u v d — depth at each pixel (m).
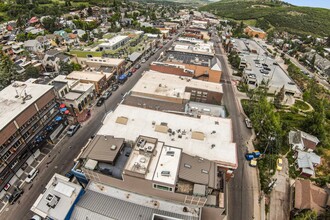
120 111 59.78
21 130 54.12
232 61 137.75
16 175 52.34
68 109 76.69
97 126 73.62
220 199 39.38
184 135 52.31
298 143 64.94
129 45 135.62
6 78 89.94
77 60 117.62
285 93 102.25
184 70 94.38
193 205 39.31
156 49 160.88
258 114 75.50
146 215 38.69
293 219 44.78
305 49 183.12
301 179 54.19
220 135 53.00
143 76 85.25
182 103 71.12
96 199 41.00
